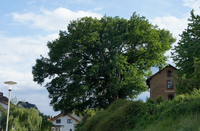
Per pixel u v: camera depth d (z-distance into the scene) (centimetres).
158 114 1477
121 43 2909
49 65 3177
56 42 3250
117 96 3212
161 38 3281
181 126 1091
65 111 3119
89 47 3103
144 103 1709
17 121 2694
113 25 3088
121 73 3006
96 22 3155
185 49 2392
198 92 1491
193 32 2422
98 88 3244
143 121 1547
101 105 3077
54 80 3081
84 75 3059
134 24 3042
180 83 1970
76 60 2883
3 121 2708
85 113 3812
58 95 3133
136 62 3394
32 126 2777
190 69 2327
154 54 3094
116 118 1767
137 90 2980
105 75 3109
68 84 3075
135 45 3195
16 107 3008
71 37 3053
